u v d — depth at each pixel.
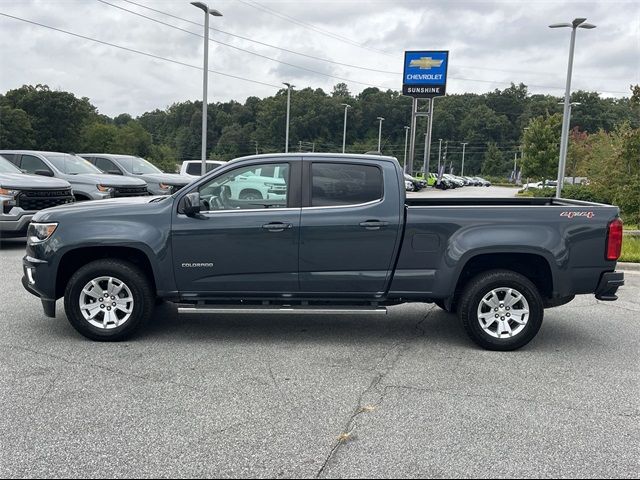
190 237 5.57
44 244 5.63
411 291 5.66
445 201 6.62
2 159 12.57
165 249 5.58
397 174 5.64
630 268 10.75
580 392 4.62
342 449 3.61
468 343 5.94
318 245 5.57
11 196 10.62
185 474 3.29
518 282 5.57
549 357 5.53
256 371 4.98
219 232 5.55
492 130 127.75
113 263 5.64
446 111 128.50
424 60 58.09
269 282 5.64
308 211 5.58
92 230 5.59
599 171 32.44
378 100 115.31
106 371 4.91
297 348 5.66
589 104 102.00
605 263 5.56
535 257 5.64
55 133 79.38
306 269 5.62
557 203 6.53
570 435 3.85
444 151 126.50
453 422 4.02
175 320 6.59
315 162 5.69
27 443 3.62
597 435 3.86
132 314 5.68
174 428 3.86
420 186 55.19
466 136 128.62
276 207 5.64
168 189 16.41
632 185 20.52
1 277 8.64
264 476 3.29
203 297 5.71
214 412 4.12
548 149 49.44
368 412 4.17
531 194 47.31
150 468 3.35
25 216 10.70
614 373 5.09
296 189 5.65
